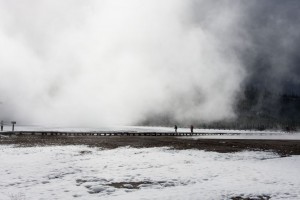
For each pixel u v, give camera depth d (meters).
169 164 23.45
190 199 13.27
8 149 31.89
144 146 39.75
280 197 13.98
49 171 19.33
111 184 16.39
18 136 59.94
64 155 27.31
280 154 32.12
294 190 15.23
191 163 24.06
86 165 22.08
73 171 19.73
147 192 14.49
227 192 14.67
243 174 19.33
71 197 13.41
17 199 12.76
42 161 23.06
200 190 14.95
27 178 17.23
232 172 20.02
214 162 24.75
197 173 19.52
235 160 26.69
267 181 17.27
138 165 22.66
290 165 23.52
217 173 19.61
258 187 15.73
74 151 31.16
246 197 13.99
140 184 16.42
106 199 13.00
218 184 16.41
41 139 51.25
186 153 31.36
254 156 29.73
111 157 26.84
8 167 20.30
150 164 23.20
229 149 37.00
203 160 26.09
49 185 15.68
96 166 21.80
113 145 40.59
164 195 13.82
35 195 13.61
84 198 13.24
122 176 18.30
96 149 34.19
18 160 23.31
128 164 22.98
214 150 35.44
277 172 20.14
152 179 17.62
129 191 14.85
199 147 39.22
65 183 16.12
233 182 16.95
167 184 16.48
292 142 52.53
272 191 14.98
